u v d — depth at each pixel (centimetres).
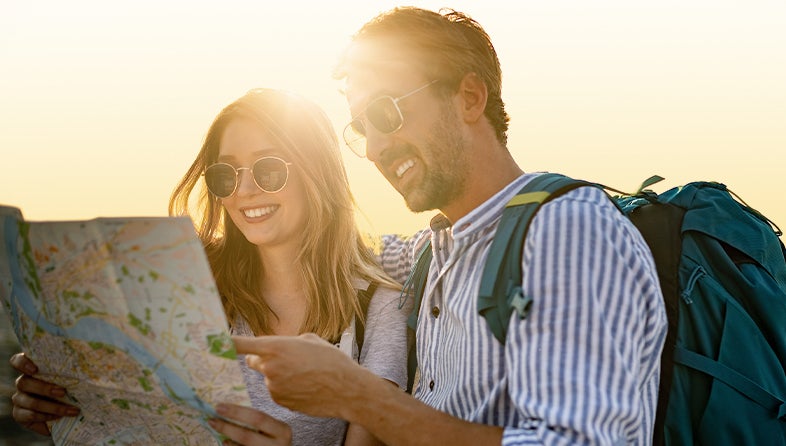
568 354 162
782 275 230
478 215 198
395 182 206
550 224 173
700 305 205
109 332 168
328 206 261
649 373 179
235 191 256
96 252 161
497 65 211
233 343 158
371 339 252
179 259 155
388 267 276
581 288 165
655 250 208
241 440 174
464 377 189
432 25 200
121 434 194
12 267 179
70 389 193
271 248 264
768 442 196
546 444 158
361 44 204
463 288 197
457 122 200
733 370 199
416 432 173
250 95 261
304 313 265
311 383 173
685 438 195
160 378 168
